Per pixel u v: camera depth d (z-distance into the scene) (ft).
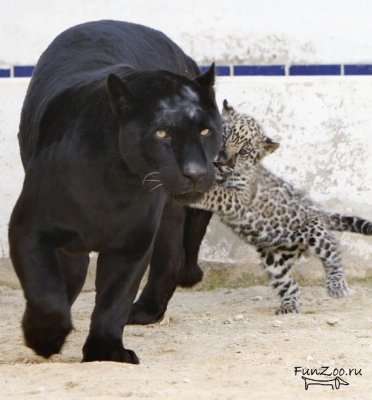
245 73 51.13
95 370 31.40
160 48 40.96
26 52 50.47
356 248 50.57
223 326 41.27
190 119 30.91
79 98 33.94
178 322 43.06
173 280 43.16
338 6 51.06
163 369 31.76
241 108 51.03
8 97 50.14
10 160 50.21
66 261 38.01
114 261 34.32
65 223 33.17
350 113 51.03
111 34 38.91
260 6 51.03
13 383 30.35
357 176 51.13
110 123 32.19
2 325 42.04
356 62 51.19
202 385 29.50
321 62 51.13
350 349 34.50
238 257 50.75
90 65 36.78
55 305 33.06
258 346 35.37
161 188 33.96
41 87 37.09
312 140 51.03
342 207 51.13
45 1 50.55
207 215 46.57
